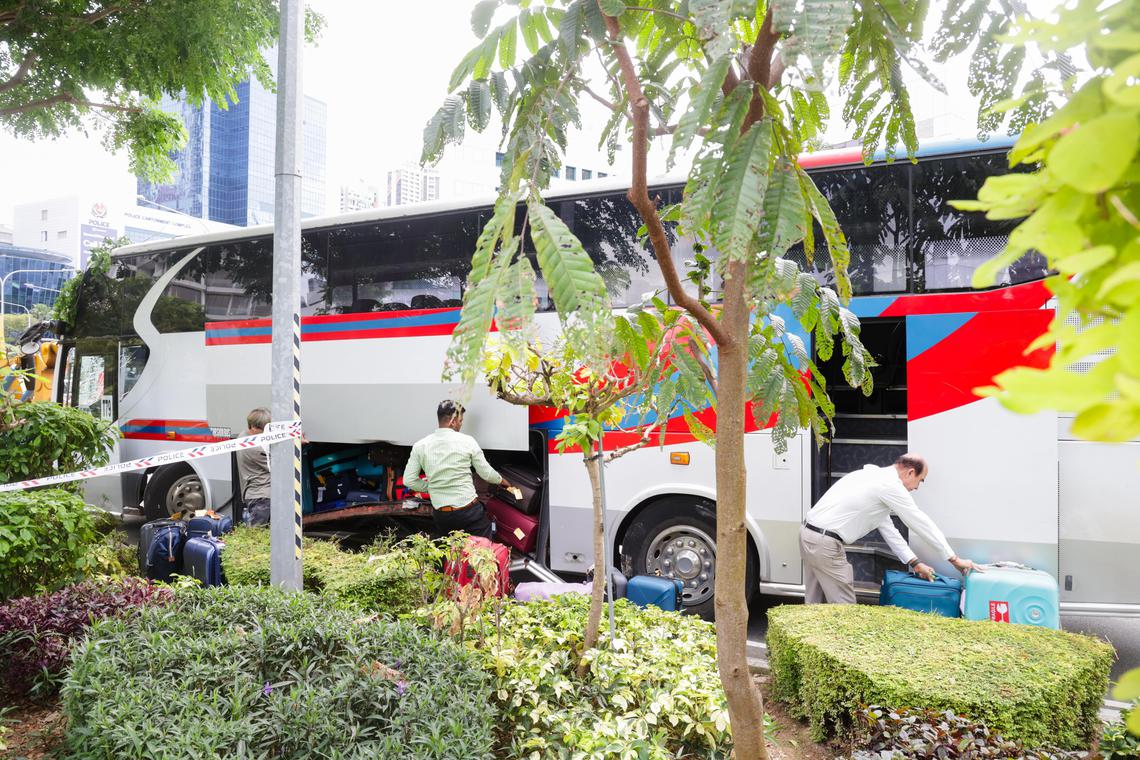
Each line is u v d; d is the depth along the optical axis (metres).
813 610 4.57
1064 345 0.52
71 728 3.20
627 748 2.97
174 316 9.41
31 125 10.27
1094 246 0.56
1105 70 0.64
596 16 2.11
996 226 5.49
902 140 2.35
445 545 4.48
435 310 7.48
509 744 3.33
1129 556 5.07
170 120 10.98
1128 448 5.11
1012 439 5.30
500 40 2.30
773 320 3.11
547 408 6.95
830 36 1.35
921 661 3.70
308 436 7.98
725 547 2.17
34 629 4.49
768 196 1.69
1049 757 2.87
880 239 5.71
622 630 4.19
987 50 2.11
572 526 6.79
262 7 9.51
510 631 4.02
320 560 5.98
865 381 3.10
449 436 6.07
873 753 2.94
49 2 8.55
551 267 1.52
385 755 2.46
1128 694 0.54
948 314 5.50
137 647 3.46
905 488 5.01
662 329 2.85
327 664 3.36
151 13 8.83
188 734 2.55
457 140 2.33
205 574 6.22
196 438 9.07
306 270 8.11
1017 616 4.67
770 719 3.63
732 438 2.14
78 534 5.17
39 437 6.26
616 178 6.64
